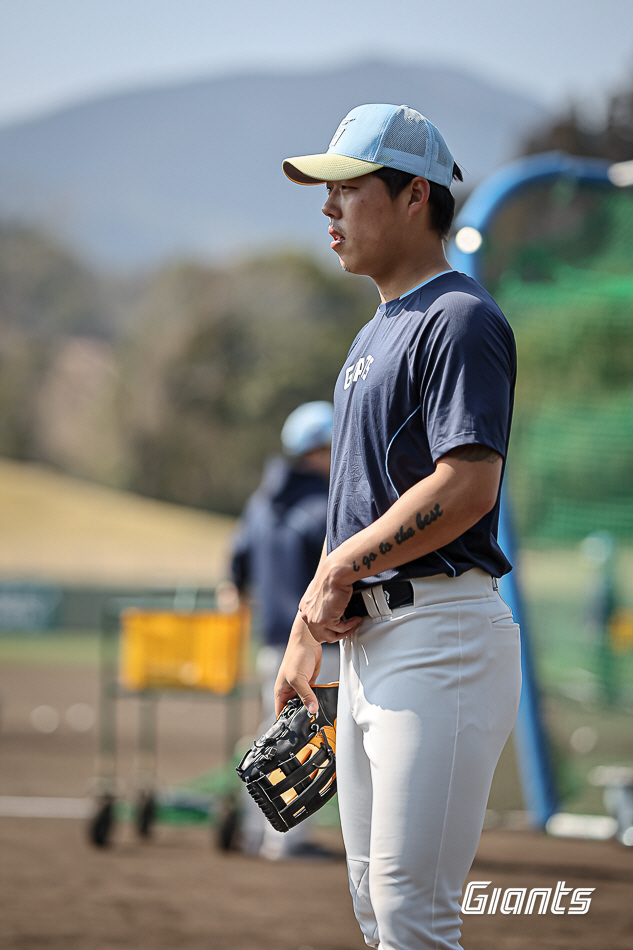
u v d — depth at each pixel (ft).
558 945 51.52
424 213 30.48
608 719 138.82
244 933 54.13
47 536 450.71
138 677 76.95
